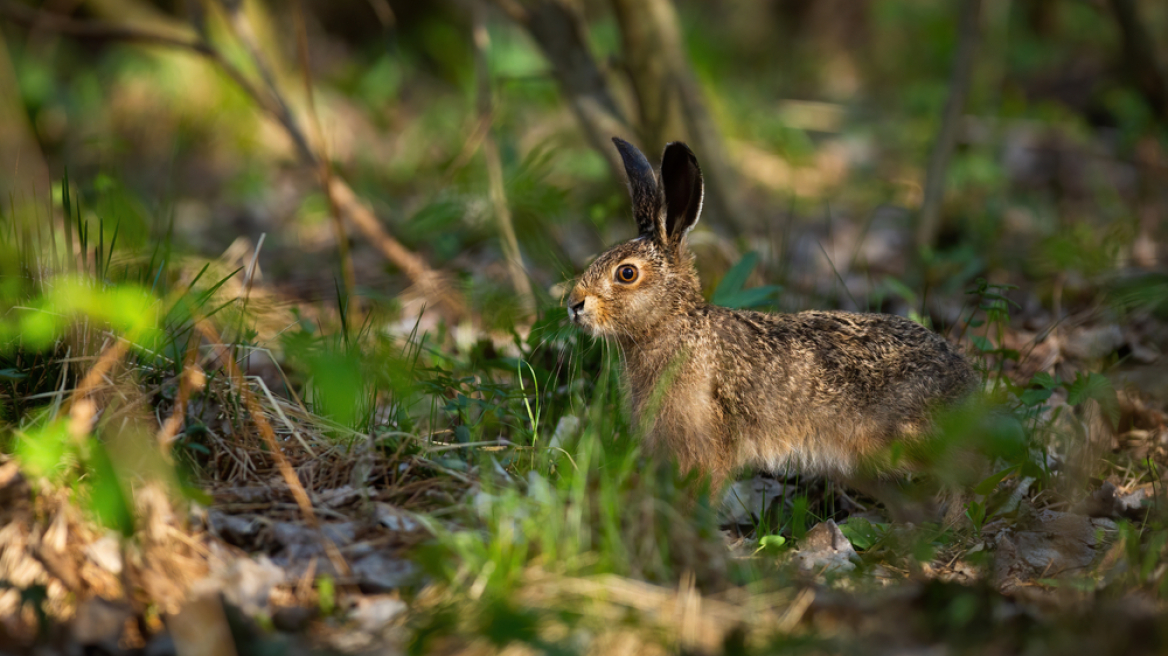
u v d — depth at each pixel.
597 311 9.48
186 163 22.20
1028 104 25.05
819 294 14.05
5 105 18.42
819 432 9.52
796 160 21.70
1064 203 18.41
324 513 7.76
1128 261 14.16
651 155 15.34
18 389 8.56
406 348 11.21
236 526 7.50
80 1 24.39
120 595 6.83
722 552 7.46
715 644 6.47
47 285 9.07
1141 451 9.99
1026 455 9.00
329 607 6.87
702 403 9.53
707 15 31.30
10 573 6.87
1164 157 18.45
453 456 8.59
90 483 7.39
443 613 6.43
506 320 11.52
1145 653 6.18
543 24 15.17
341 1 29.12
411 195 20.19
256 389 8.99
